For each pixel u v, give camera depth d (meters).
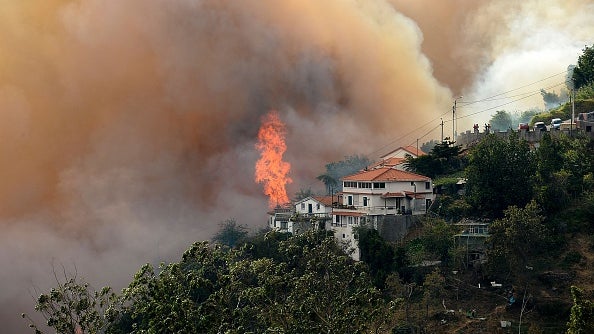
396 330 157.88
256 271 115.25
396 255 181.12
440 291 170.38
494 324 159.00
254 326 109.44
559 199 188.62
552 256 173.88
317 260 125.69
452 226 189.62
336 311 110.19
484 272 174.00
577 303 121.00
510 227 168.75
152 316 99.25
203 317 99.06
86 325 101.38
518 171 191.62
